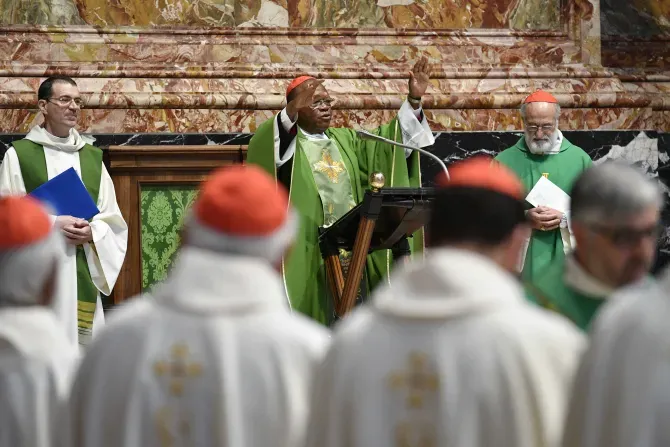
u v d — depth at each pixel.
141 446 7.09
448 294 6.65
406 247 18.78
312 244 20.19
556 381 6.56
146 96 24.19
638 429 5.97
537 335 6.60
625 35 26.47
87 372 7.28
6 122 23.73
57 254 7.94
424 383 6.57
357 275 16.47
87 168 20.61
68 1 24.75
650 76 26.27
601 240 7.84
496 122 25.33
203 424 7.06
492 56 25.91
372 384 6.65
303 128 21.09
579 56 26.22
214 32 25.14
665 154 26.27
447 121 25.16
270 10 25.39
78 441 7.29
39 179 20.27
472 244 6.91
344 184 20.77
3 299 7.82
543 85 25.66
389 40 25.61
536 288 9.30
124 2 24.92
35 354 7.74
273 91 24.77
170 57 24.86
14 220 7.74
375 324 6.80
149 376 7.12
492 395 6.50
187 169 22.50
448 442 6.49
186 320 7.18
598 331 6.25
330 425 6.75
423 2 25.89
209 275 7.19
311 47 25.34
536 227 19.55
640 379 6.00
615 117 25.77
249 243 7.24
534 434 6.53
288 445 7.10
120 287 22.22
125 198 22.27
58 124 20.45
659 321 6.05
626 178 7.70
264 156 20.14
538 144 20.97
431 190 16.22
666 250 26.06
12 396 7.68
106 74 24.31
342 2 25.61
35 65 24.19
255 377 7.11
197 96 24.34
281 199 7.41
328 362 6.86
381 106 24.91
